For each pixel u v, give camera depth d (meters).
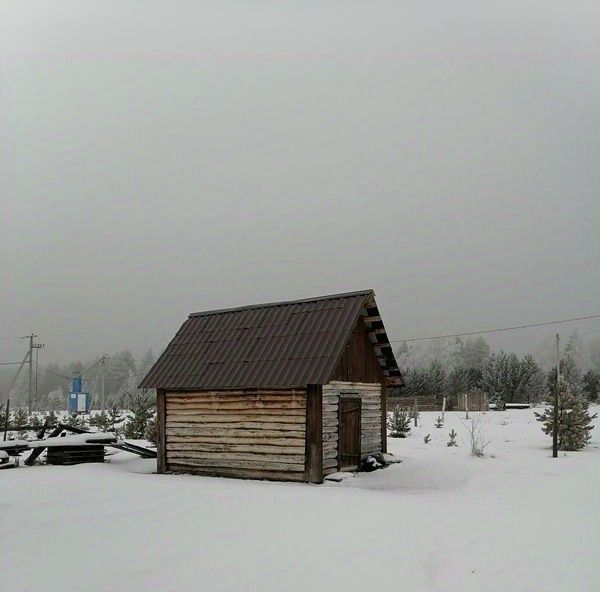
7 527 9.53
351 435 16.89
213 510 10.88
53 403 81.69
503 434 27.50
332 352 15.14
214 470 16.34
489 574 7.12
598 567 7.33
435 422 35.00
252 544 8.45
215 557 7.83
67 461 18.86
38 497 12.31
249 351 16.80
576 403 22.02
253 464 15.72
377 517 10.16
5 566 7.49
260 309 18.47
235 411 16.23
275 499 12.04
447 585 6.77
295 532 9.12
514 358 56.03
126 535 9.00
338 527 9.43
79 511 10.80
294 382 14.88
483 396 45.19
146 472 17.42
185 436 17.00
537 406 46.50
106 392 131.12
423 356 120.25
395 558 7.75
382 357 19.03
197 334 18.75
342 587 6.72
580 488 13.00
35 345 61.09
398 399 47.97
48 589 6.67
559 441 21.55
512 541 8.52
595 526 9.40
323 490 13.41
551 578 6.96
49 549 8.23
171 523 9.80
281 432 15.42
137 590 6.64
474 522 9.70
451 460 18.41
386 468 17.16
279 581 6.91
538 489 12.97
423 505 11.27
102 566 7.47
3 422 35.25
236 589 6.66
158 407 17.53
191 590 6.63
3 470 16.75
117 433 31.75
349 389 17.03
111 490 13.27
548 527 9.35
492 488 13.17
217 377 16.34
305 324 16.73
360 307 16.34
